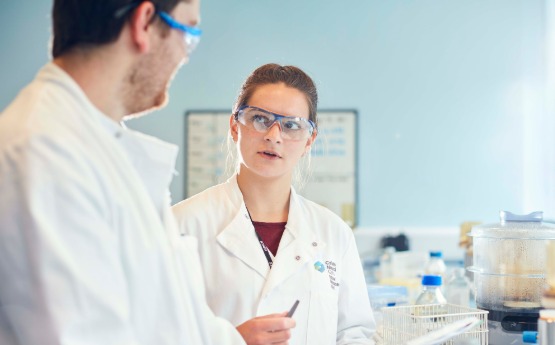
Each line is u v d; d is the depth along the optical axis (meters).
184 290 1.20
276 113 1.76
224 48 5.29
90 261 1.02
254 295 1.73
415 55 5.16
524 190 5.08
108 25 1.12
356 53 5.20
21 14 5.25
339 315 1.89
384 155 5.19
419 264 3.90
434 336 1.51
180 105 5.30
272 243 1.84
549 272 1.58
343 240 1.93
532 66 5.03
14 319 1.03
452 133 5.14
